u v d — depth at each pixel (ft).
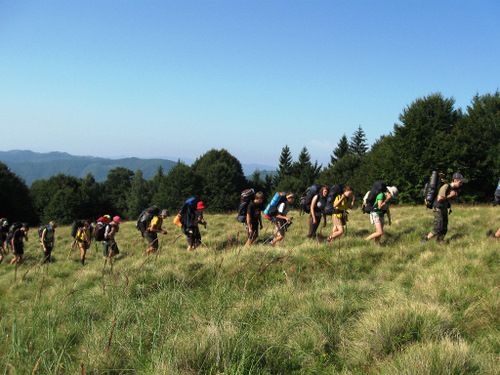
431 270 23.95
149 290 24.99
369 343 14.71
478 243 30.37
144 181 385.50
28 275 38.17
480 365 12.32
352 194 37.52
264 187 339.36
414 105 155.74
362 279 25.12
